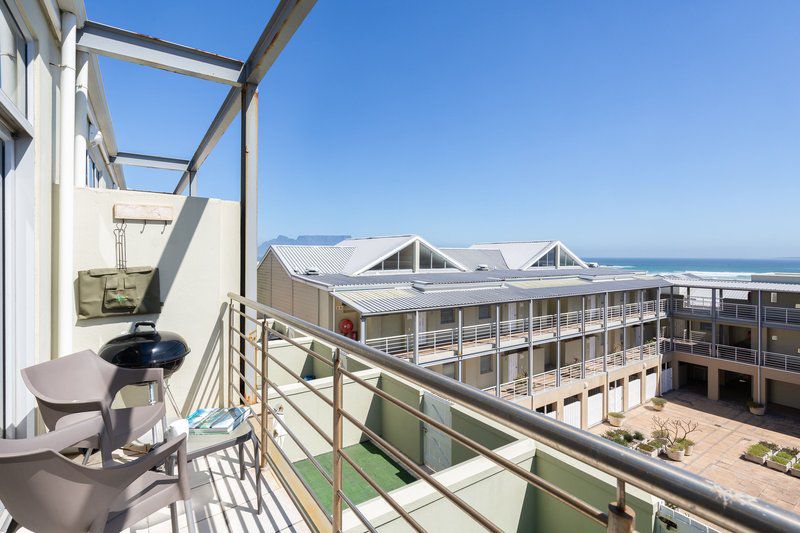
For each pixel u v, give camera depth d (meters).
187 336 3.24
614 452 0.54
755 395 16.72
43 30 2.47
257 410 3.35
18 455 0.90
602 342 17.92
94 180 5.77
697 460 12.00
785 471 11.19
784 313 16.83
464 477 3.55
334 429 1.42
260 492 1.99
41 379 1.71
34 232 2.29
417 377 0.98
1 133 2.04
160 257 3.14
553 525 3.90
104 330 2.91
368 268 14.89
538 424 0.67
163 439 2.01
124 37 3.22
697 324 19.92
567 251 22.52
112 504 1.14
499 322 13.07
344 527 2.94
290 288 15.10
